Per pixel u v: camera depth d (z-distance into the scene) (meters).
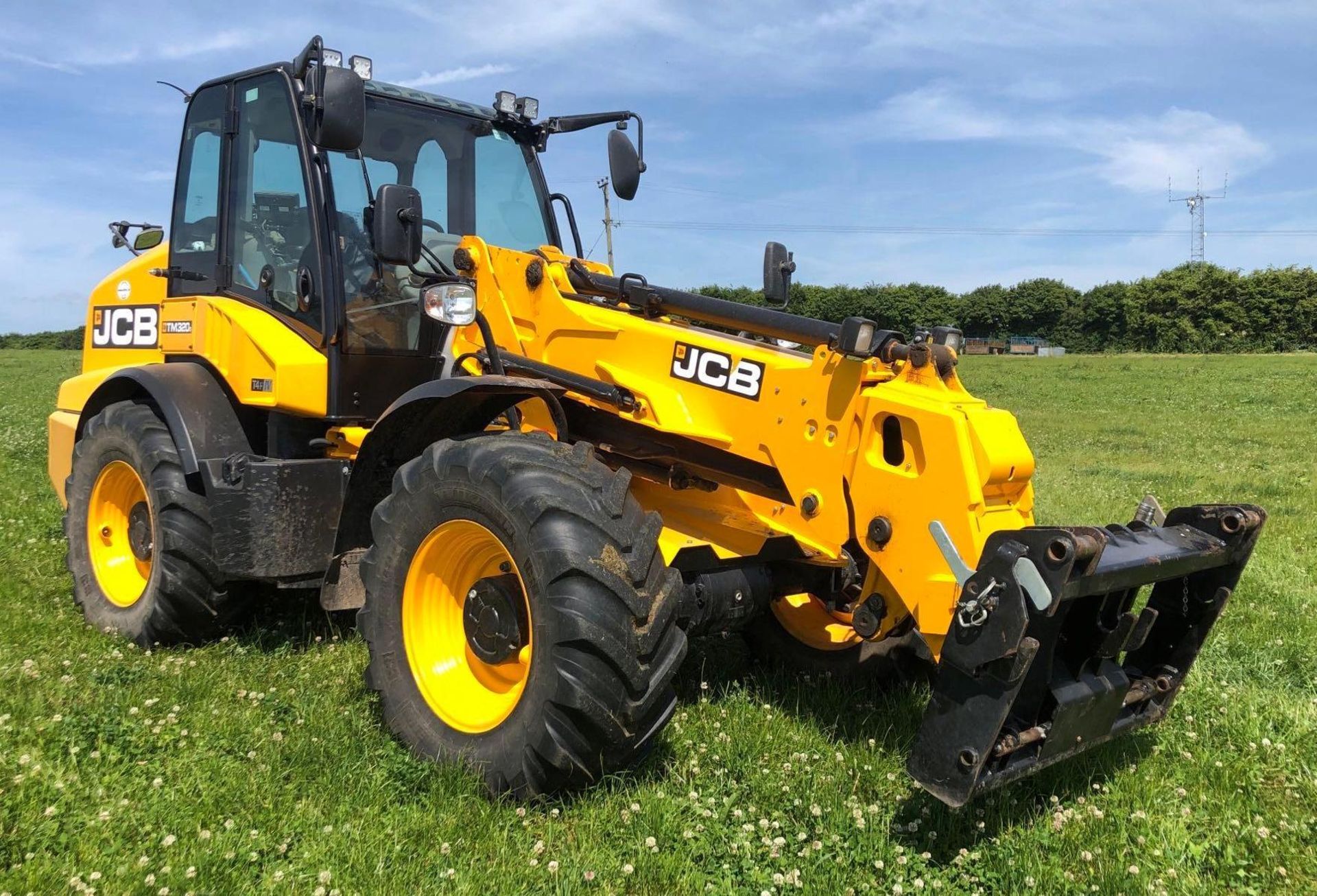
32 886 2.67
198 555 4.74
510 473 3.31
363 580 3.81
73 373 36.81
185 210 5.50
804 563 3.94
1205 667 4.73
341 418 4.66
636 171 4.76
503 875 2.83
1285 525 8.23
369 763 3.48
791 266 4.06
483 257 4.59
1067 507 8.70
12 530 7.22
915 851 3.08
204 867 2.79
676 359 3.96
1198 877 3.02
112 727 3.62
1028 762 3.01
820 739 3.85
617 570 3.14
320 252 4.59
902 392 3.37
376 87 4.97
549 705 3.12
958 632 2.86
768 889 2.82
